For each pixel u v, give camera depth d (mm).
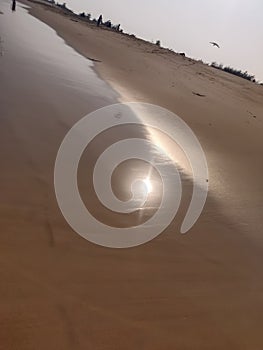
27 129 8289
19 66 14031
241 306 4809
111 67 22703
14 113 8953
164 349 3912
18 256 4543
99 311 4113
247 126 16109
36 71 14258
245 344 4246
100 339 3793
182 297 4695
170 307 4480
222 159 10570
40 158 7176
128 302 4367
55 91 12250
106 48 32375
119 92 15719
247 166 10539
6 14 31562
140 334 3992
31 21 33938
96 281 4539
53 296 4121
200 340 4141
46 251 4781
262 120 19203
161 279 4914
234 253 5965
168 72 29438
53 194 6125
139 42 56625
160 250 5523
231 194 8289
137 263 5090
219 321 4473
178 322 4293
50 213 5602
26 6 51719
